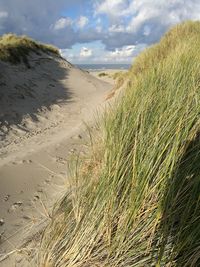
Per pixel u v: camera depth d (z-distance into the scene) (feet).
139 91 16.99
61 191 15.19
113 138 12.93
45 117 33.58
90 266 8.67
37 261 9.77
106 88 56.65
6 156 20.86
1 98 34.91
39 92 42.86
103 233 9.17
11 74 43.57
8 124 28.78
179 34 40.11
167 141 10.46
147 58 36.40
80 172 14.24
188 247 7.88
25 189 15.79
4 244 11.53
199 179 8.75
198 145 10.23
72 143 23.67
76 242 9.01
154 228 8.38
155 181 9.30
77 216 10.06
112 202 9.34
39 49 62.44
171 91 14.60
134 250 8.40
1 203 14.29
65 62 64.03
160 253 7.75
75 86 52.31
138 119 12.71
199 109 11.70
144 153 10.59
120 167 10.50
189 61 19.48
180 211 8.74
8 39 59.11
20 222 12.91
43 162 19.65
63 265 8.86
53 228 10.36
